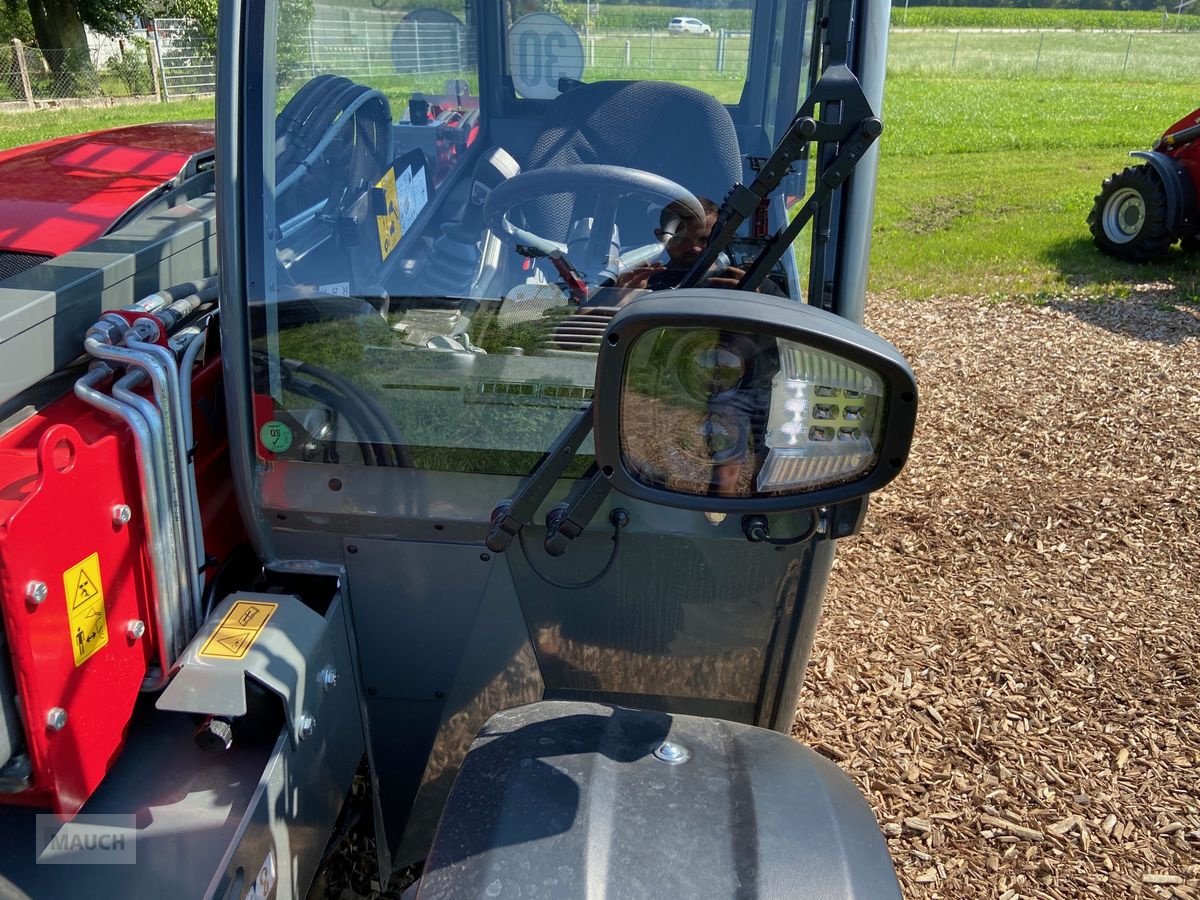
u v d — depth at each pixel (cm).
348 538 179
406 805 206
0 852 147
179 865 144
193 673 154
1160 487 495
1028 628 379
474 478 172
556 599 182
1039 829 285
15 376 157
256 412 171
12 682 133
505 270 178
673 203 179
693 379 129
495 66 238
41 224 226
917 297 839
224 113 155
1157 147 920
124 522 152
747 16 185
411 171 210
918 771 306
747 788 145
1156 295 834
